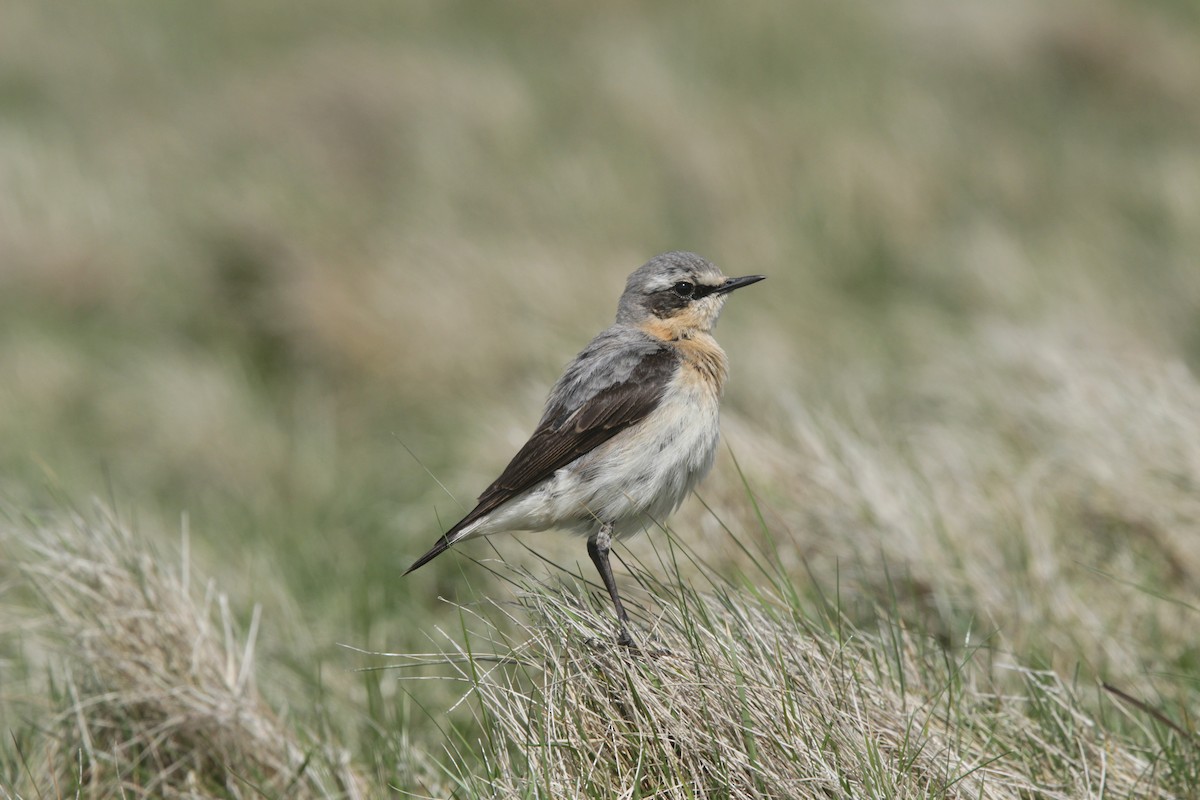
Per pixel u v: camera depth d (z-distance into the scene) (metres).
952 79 25.02
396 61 24.70
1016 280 16.83
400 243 17.61
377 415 15.27
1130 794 6.91
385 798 7.97
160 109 26.00
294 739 8.49
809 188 19.88
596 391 8.70
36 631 9.31
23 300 18.47
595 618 7.18
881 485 10.05
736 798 6.37
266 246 18.31
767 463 10.73
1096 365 11.79
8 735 8.66
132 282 18.66
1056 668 8.57
